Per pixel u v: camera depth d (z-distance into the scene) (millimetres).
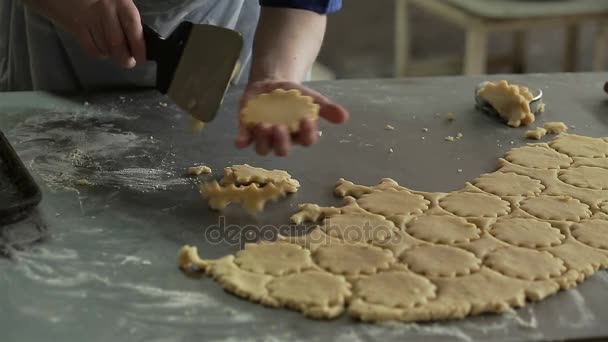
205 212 1307
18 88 1747
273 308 1151
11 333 1114
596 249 1239
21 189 1306
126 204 1317
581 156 1442
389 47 3809
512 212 1309
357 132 1507
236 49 1276
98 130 1499
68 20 1420
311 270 1198
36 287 1173
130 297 1163
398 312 1132
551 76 1727
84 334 1115
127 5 1355
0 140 1376
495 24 2527
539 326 1131
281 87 1375
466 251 1231
